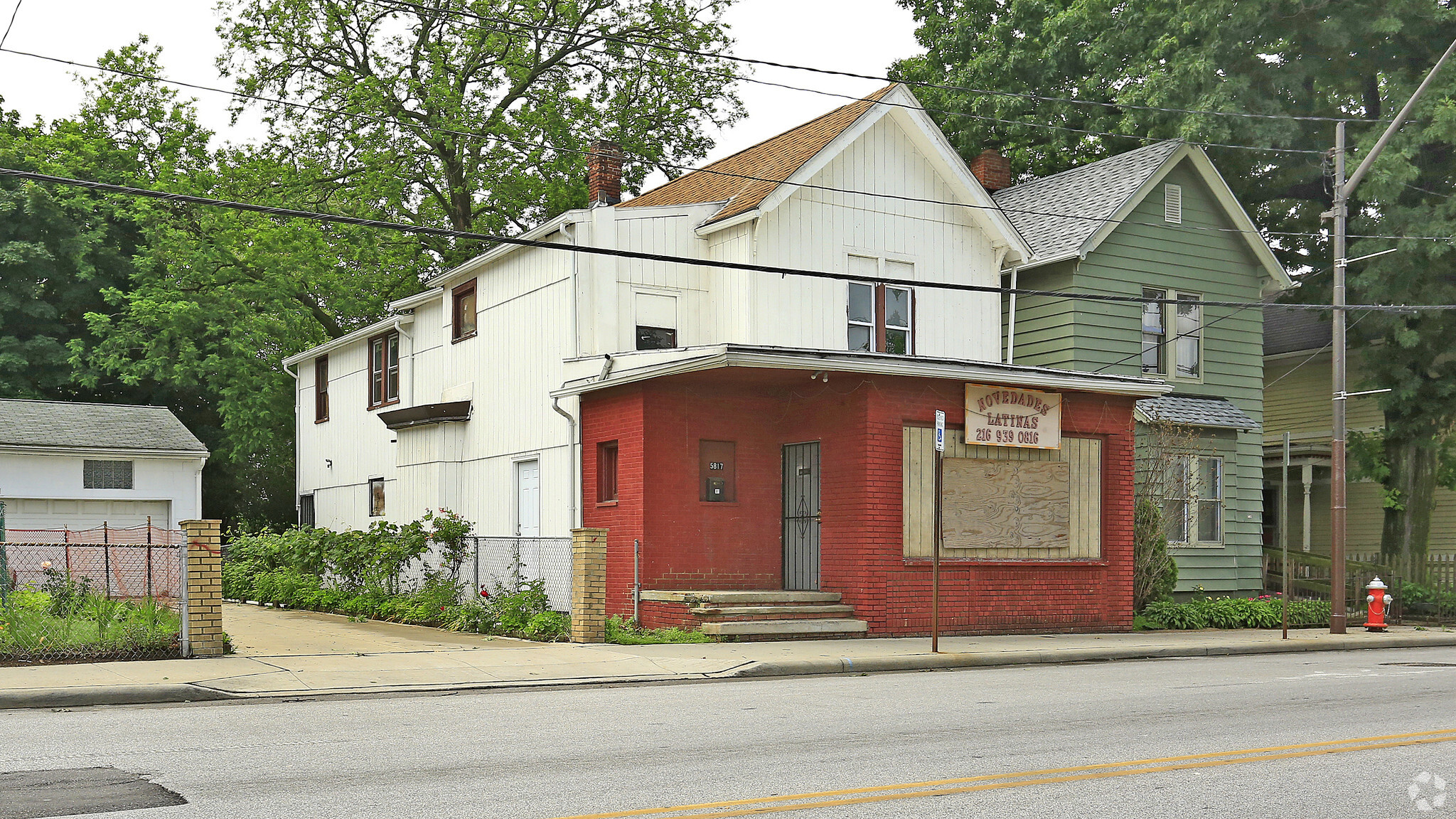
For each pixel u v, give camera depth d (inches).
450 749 360.5
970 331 950.4
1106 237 979.9
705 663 590.2
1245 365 1051.9
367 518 1201.4
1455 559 1053.2
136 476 1112.8
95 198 1378.0
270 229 1401.3
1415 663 675.4
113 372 1375.5
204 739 379.9
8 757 345.1
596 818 271.1
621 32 1519.4
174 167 1482.5
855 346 896.9
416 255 1545.3
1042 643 716.7
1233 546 1022.4
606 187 933.8
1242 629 904.3
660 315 872.3
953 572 759.7
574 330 845.8
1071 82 1342.3
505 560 805.9
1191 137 1039.6
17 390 1296.8
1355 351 1267.2
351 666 559.2
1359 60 1124.5
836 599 735.1
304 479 1375.5
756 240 851.4
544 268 894.4
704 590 752.3
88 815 271.6
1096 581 824.9
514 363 935.7
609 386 780.0
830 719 425.1
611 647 645.9
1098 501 829.8
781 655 612.4
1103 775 321.7
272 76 1487.5
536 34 1488.7
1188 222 1031.0
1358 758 348.5
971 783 309.9
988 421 772.0
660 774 321.1
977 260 960.9
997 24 1355.8
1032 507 794.8
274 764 335.0
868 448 727.7
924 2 1542.8
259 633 727.7
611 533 781.3
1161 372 1010.1
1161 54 1141.1
